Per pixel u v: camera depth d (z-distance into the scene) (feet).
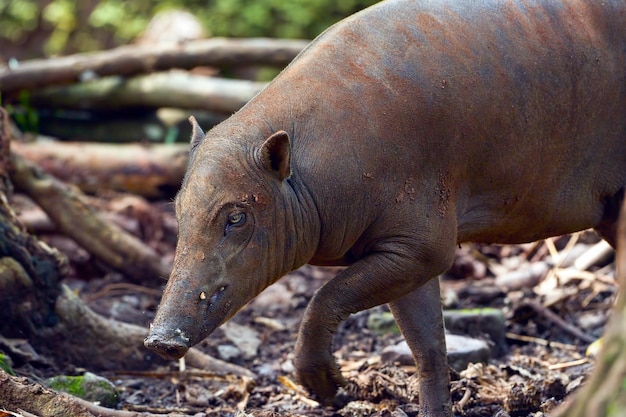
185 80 58.44
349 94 25.38
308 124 25.22
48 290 35.01
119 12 94.43
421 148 25.66
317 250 26.12
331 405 30.86
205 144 24.97
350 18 26.91
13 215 35.14
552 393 30.27
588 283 44.37
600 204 29.35
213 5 93.86
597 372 17.04
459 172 26.48
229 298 24.04
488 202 27.45
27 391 26.00
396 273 25.88
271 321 41.45
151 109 60.90
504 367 33.24
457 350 34.60
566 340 39.73
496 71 26.35
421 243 25.82
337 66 25.76
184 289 23.41
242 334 39.73
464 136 26.09
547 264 46.39
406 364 34.58
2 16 97.40
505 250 49.93
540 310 41.01
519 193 27.58
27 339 34.55
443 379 28.45
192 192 24.13
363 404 29.76
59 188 44.50
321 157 25.00
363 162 25.13
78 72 57.77
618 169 28.96
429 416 28.25
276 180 24.48
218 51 58.23
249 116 25.30
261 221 24.30
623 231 18.71
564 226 28.94
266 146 24.07
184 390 33.68
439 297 28.53
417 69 25.73
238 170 24.21
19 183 43.93
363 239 26.35
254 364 37.55
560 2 27.76
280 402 32.42
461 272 47.16
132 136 60.70
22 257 34.50
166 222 51.47
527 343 39.65
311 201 25.05
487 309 39.75
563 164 28.04
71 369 34.12
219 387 34.12
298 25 92.17
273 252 24.68
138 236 49.88
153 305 42.83
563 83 27.22
